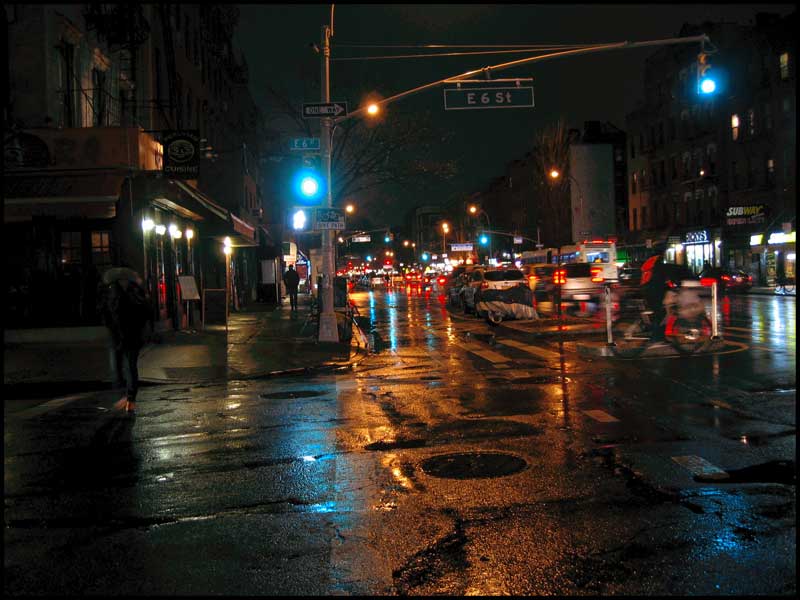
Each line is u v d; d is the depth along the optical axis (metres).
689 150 55.94
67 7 18.44
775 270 44.75
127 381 10.03
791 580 4.14
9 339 17.22
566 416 8.87
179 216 22.20
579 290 36.06
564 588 4.12
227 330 21.19
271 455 7.37
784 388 10.27
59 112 17.97
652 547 4.67
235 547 4.87
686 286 17.39
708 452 6.95
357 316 26.06
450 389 11.33
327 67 18.28
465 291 30.09
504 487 6.04
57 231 17.47
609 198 72.88
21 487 6.36
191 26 30.86
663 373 11.98
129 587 4.25
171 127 25.77
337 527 5.22
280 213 52.88
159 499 5.96
